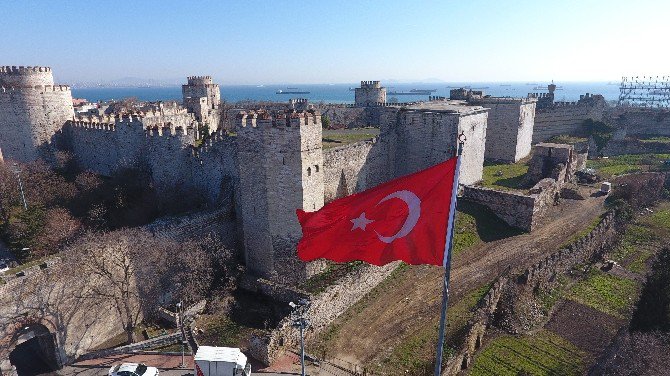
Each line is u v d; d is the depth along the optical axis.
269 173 35.97
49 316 31.25
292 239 37.00
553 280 42.19
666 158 80.25
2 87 55.81
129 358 32.25
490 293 35.88
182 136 46.66
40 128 57.91
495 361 31.75
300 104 101.56
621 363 30.06
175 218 40.28
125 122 51.97
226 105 95.56
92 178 51.53
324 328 33.03
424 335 31.75
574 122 94.12
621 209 55.00
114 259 34.41
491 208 50.72
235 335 33.69
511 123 70.81
